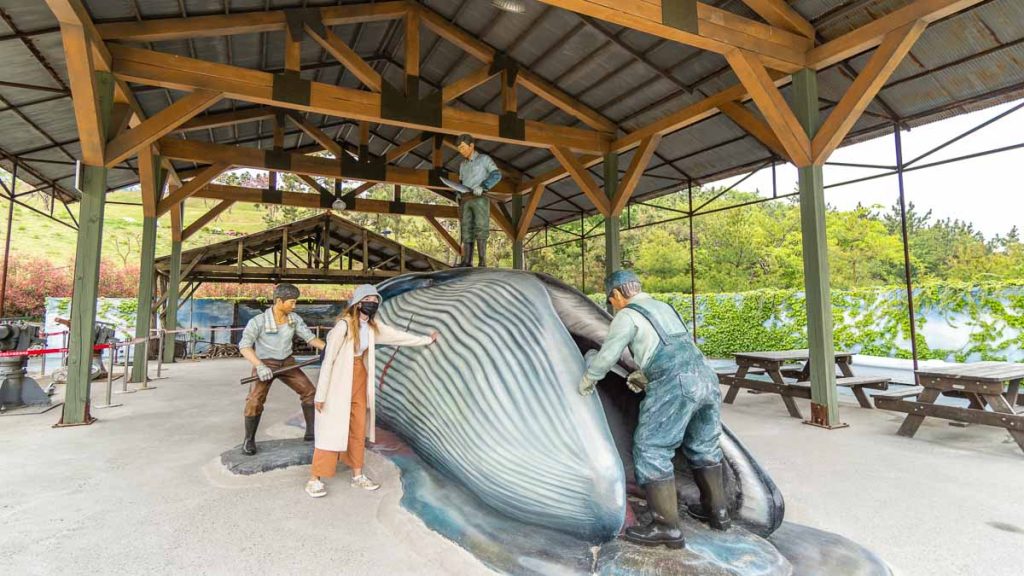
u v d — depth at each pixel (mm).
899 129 6762
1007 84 5629
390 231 30984
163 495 3084
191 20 5969
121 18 5559
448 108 7488
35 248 29250
